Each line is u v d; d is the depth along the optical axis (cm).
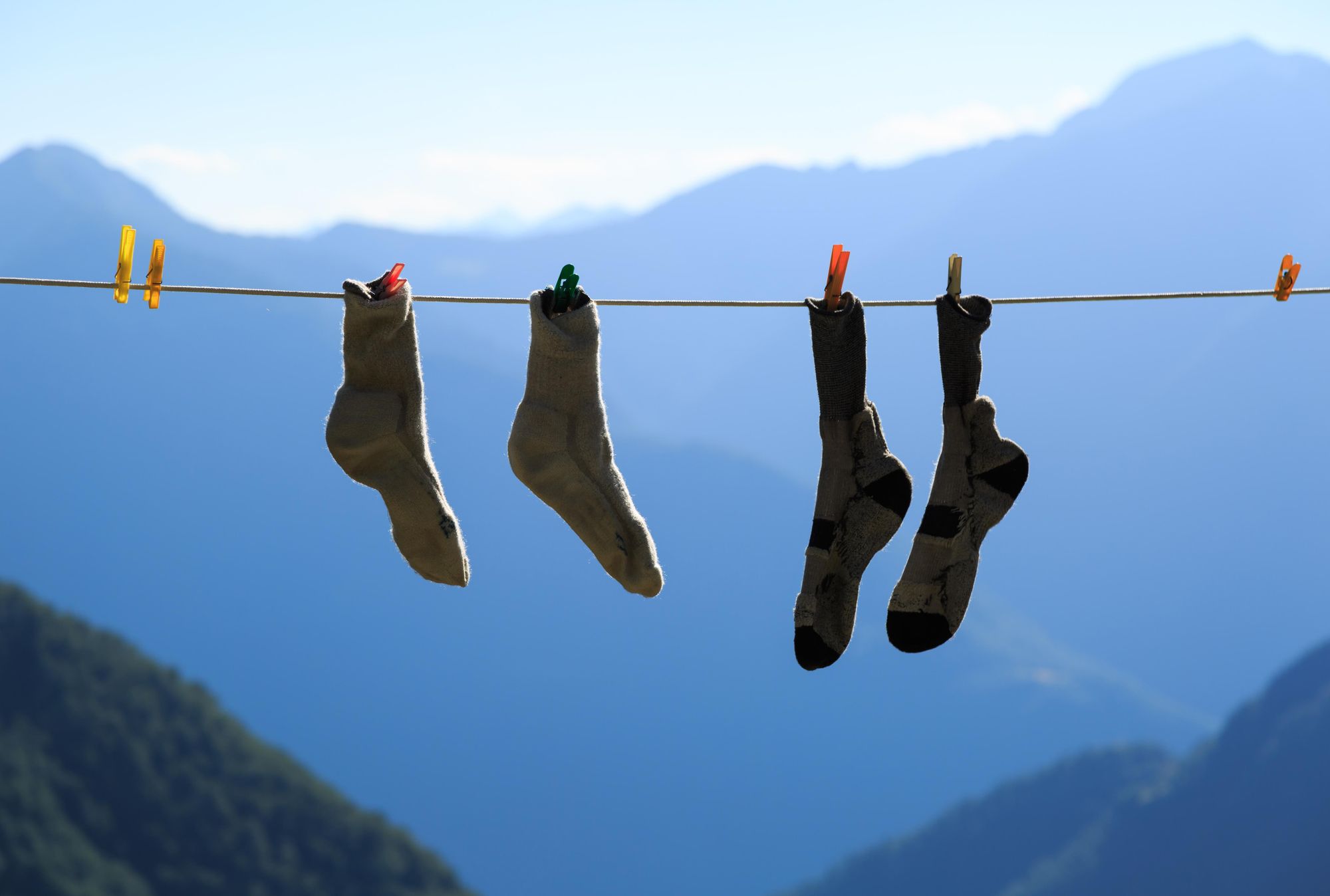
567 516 338
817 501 342
